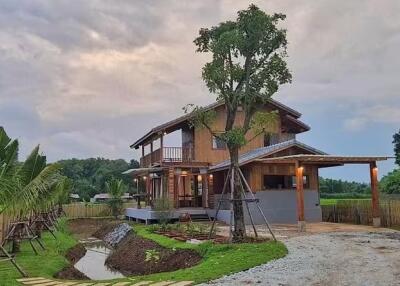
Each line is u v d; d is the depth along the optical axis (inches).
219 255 530.3
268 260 487.2
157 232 822.5
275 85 632.4
